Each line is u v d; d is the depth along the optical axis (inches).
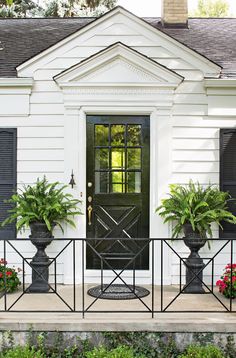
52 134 223.9
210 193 211.2
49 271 221.8
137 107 221.5
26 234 223.3
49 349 158.2
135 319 160.2
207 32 283.6
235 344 158.1
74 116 221.9
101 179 225.9
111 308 174.4
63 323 157.8
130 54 216.7
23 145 225.0
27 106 223.9
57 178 223.9
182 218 201.2
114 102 220.8
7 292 200.4
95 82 219.6
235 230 224.1
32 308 174.9
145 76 220.1
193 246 204.7
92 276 220.8
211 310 171.9
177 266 221.6
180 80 219.0
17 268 216.7
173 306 178.9
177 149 224.1
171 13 290.0
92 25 221.0
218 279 221.3
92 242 224.1
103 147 225.5
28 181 225.0
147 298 191.8
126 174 225.1
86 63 217.0
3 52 254.1
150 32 222.2
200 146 223.9
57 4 587.2
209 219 207.3
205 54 248.7
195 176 223.9
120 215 225.5
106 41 223.0
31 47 260.4
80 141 221.9
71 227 220.2
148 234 224.5
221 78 221.1
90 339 158.9
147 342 158.7
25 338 158.6
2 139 225.9
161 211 219.9
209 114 222.8
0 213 226.8
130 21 221.9
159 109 221.3
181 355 154.4
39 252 206.5
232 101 223.1
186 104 223.5
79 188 221.5
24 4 588.4
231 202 225.1
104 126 225.9
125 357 142.9
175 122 223.8
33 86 223.6
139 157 225.6
